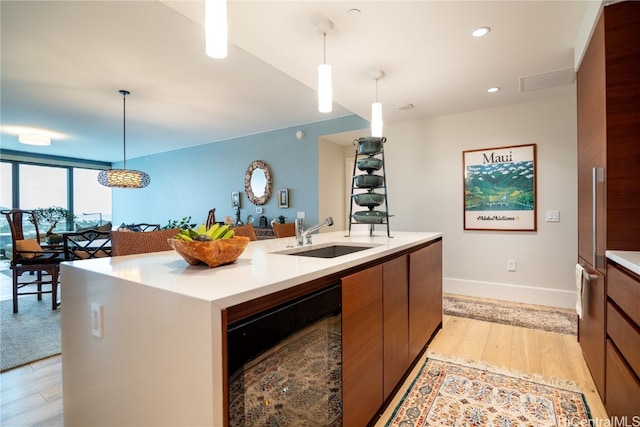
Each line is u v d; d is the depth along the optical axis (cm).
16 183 668
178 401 83
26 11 206
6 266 592
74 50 258
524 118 350
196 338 77
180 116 439
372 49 232
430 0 179
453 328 279
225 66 289
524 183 352
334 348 121
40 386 188
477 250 378
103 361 108
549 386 186
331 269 118
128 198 771
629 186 157
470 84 297
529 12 190
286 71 268
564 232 334
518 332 269
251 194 542
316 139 472
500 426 153
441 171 397
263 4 181
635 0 156
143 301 91
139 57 270
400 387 185
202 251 112
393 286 173
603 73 164
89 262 130
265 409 90
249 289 85
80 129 503
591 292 191
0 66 285
